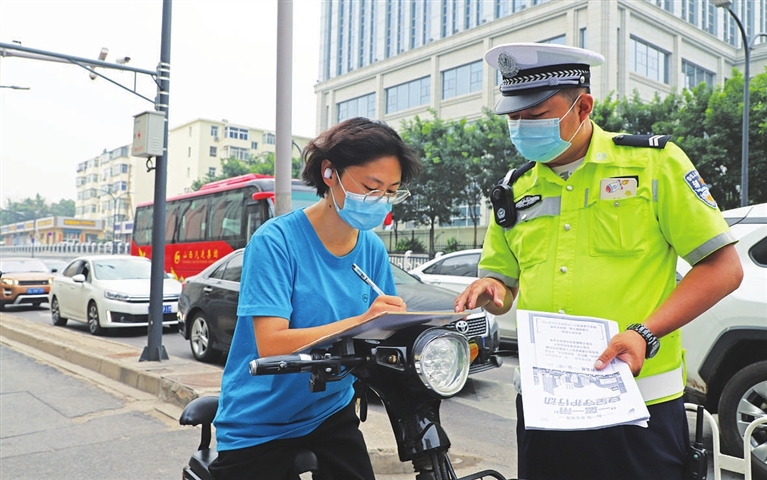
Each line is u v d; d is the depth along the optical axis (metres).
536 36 34.94
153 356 6.87
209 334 7.53
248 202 12.82
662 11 33.69
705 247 1.58
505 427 4.88
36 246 67.12
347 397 1.85
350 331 1.39
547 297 1.76
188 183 76.88
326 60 58.66
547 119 1.69
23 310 15.96
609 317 1.66
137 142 7.12
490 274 2.00
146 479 3.75
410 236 38.22
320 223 1.73
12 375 6.81
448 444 1.50
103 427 4.80
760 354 3.84
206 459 1.88
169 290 10.91
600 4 31.34
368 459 1.85
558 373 1.48
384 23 51.44
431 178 27.31
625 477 1.64
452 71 40.38
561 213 1.77
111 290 10.28
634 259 1.67
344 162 1.62
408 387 1.46
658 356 1.67
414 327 1.46
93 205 103.69
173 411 5.22
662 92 34.25
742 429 3.70
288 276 1.64
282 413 1.69
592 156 1.73
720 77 37.62
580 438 1.68
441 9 45.22
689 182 1.62
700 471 1.67
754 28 41.56
